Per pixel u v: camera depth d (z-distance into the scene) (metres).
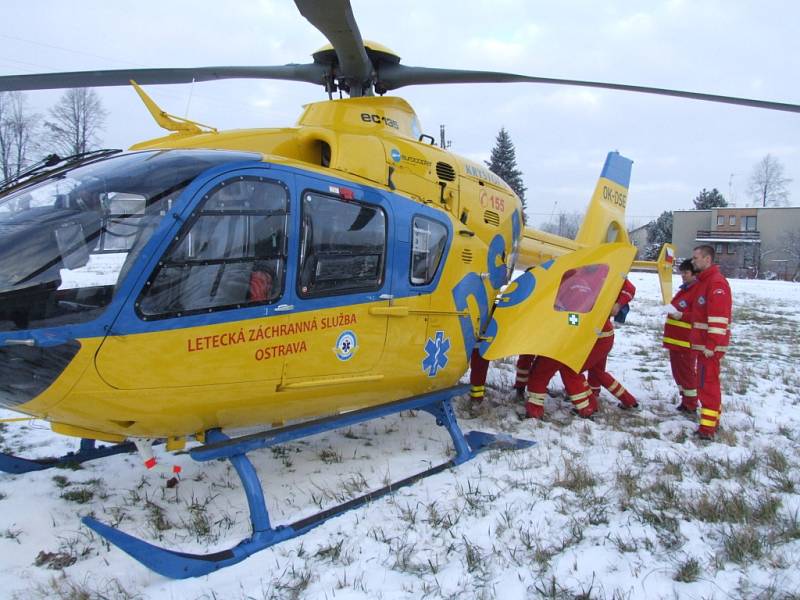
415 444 5.31
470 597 2.96
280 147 4.49
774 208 59.00
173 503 4.11
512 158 48.09
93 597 2.97
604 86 5.33
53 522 3.76
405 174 4.82
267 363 3.52
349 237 4.00
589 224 8.11
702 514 3.79
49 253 2.97
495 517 3.79
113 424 3.26
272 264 3.51
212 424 3.65
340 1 3.48
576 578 3.10
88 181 3.26
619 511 3.89
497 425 5.83
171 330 3.11
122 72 4.64
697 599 2.88
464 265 5.16
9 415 6.04
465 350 5.25
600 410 6.45
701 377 5.61
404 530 3.62
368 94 5.32
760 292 27.55
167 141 4.31
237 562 3.24
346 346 3.98
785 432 5.77
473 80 5.33
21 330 2.79
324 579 3.09
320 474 4.57
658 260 7.64
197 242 3.20
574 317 5.49
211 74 5.11
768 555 3.26
